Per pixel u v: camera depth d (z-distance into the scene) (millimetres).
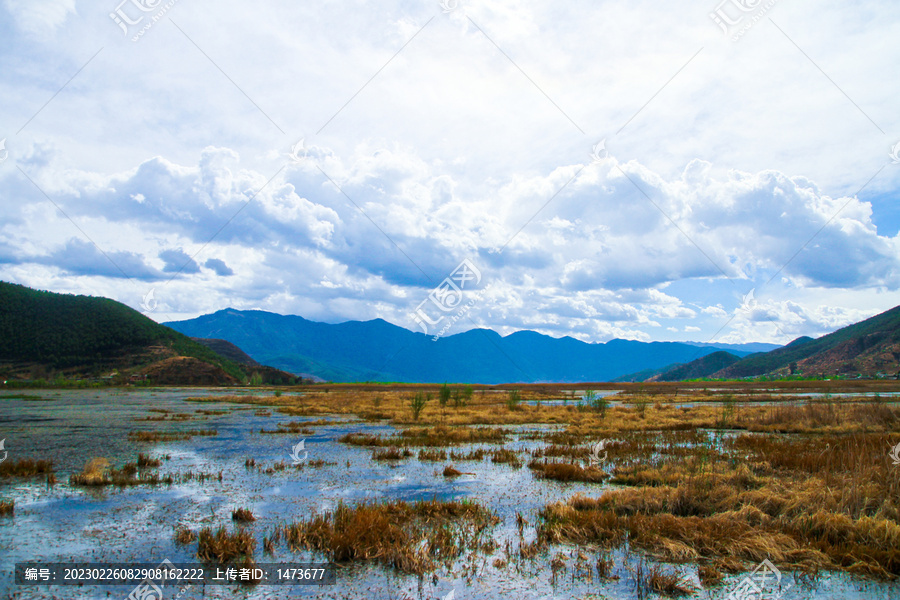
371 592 7543
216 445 21750
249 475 15578
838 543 9641
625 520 10539
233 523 10750
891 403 44938
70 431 26047
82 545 9375
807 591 7844
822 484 12633
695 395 67375
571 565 8680
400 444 22469
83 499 12492
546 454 19703
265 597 7324
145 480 14438
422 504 11781
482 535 10195
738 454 19047
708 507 11531
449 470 15938
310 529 9805
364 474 16016
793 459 16609
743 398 58938
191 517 11156
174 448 20812
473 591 7609
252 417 36594
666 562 8938
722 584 8055
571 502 12078
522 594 7547
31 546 9305
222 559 8562
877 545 9281
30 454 18781
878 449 17375
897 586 8062
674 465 16203
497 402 53969
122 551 9086
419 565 8312
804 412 32156
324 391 92375
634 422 32281
